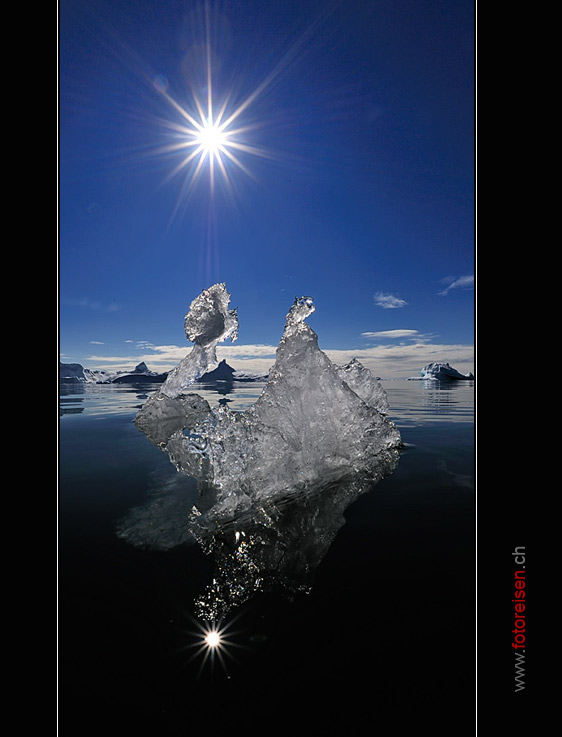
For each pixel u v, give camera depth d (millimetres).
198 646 704
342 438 1959
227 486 1430
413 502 1386
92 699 602
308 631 739
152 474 1793
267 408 1738
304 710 581
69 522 1246
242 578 918
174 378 3293
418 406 4320
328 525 1204
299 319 2061
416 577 908
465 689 614
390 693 610
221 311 3055
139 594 855
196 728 558
